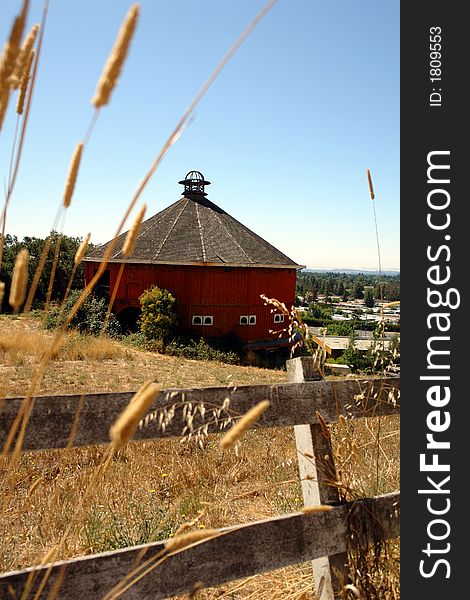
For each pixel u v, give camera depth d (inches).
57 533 126.8
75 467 185.3
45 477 176.2
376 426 153.7
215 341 995.9
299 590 100.1
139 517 146.6
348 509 90.9
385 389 108.0
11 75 28.1
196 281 1022.4
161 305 934.4
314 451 95.3
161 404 81.2
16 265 33.4
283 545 83.3
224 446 32.5
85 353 617.0
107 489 156.9
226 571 77.3
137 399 30.5
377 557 92.8
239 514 156.9
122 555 68.7
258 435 243.6
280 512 153.3
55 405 72.1
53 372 503.2
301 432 99.7
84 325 943.7
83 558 66.3
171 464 196.9
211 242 1094.4
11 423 69.5
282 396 93.1
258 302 1069.1
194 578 74.3
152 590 70.7
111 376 541.3
